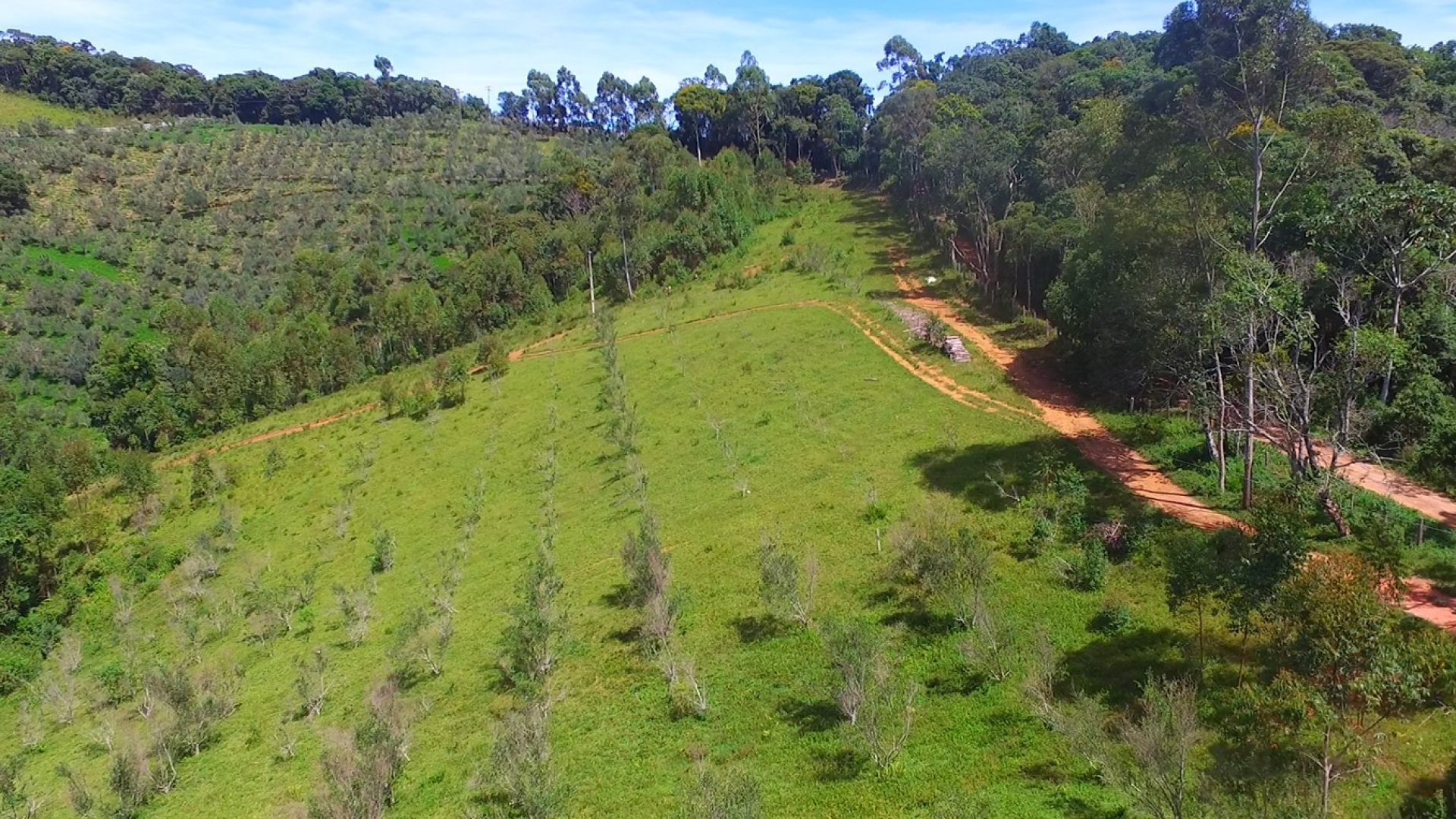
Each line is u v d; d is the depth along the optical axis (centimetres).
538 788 2438
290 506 6359
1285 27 3516
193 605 5231
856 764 2434
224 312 11100
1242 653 2486
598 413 6353
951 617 3016
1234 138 4206
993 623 2791
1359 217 3547
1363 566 2248
